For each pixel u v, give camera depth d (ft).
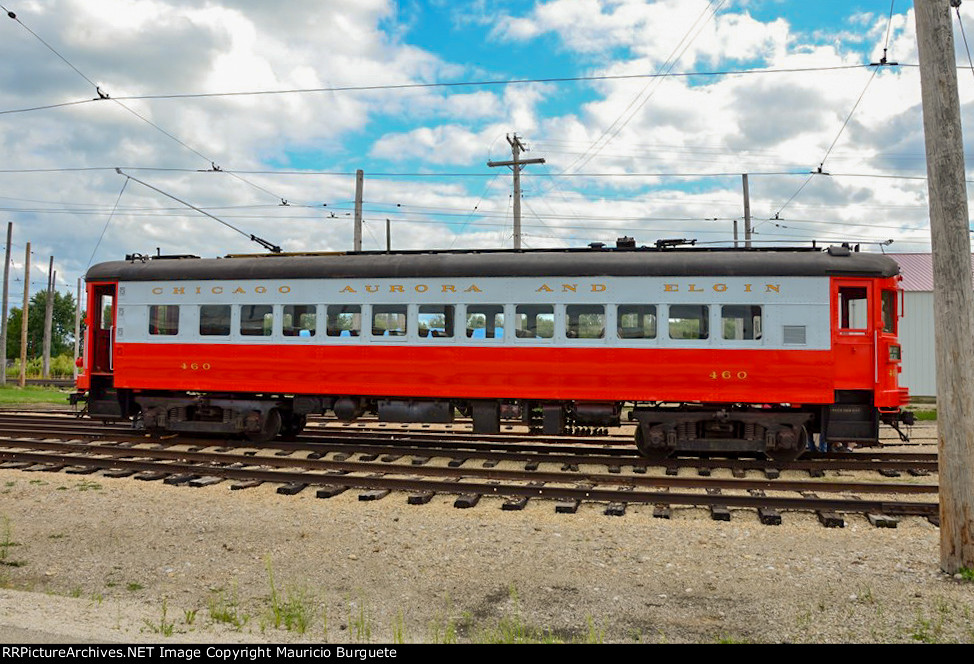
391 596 18.85
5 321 115.55
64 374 158.71
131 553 22.22
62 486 31.09
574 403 37.65
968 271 19.57
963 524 19.52
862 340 35.12
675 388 35.94
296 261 40.73
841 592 18.58
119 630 15.24
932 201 19.92
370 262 39.70
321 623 16.93
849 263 35.22
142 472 33.63
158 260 44.16
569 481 32.19
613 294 36.73
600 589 19.22
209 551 22.43
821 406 35.73
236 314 41.34
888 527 25.25
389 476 33.14
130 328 43.09
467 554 22.20
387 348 39.09
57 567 20.98
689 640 15.96
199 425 42.80
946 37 19.81
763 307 35.45
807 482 30.32
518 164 90.58
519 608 17.97
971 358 19.52
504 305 37.86
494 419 38.60
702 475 34.73
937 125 19.77
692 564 21.21
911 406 75.41
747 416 36.04
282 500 28.96
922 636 15.62
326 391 39.75
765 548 22.79
